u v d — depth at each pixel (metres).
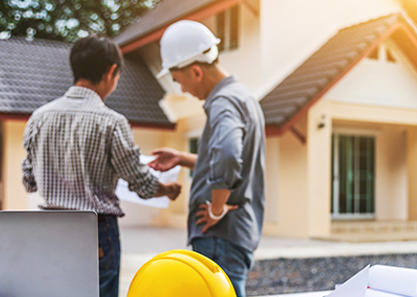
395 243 10.12
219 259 2.30
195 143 13.09
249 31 11.64
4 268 1.21
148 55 14.59
